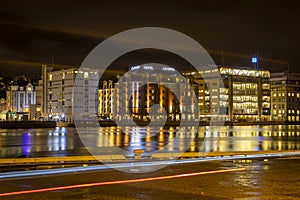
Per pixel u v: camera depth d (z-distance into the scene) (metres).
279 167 22.44
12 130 105.94
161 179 17.95
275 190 15.32
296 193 14.73
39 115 182.50
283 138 69.69
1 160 23.69
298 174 19.61
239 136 76.94
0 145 49.22
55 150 41.19
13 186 16.00
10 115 170.38
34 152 38.50
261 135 82.12
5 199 13.52
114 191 15.05
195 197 13.98
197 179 17.98
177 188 15.72
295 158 27.88
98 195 14.29
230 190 15.31
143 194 14.50
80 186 16.06
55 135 77.06
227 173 19.94
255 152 31.23
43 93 183.50
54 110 177.38
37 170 20.86
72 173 19.78
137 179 17.94
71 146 47.78
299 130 116.56
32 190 15.16
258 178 18.30
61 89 173.88
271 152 31.84
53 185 16.28
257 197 14.00
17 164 23.48
